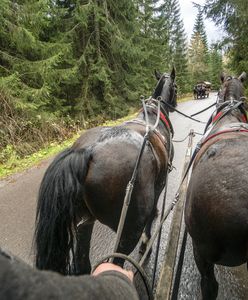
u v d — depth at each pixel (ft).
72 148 9.64
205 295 8.17
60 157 8.70
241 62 44.50
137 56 51.90
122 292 2.93
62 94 45.98
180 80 143.54
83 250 9.51
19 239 14.17
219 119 11.73
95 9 44.27
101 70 45.68
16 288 1.87
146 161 9.43
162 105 14.73
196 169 8.10
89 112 46.42
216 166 7.23
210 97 130.52
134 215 9.05
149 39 69.87
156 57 77.05
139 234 9.32
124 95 54.08
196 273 11.90
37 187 20.59
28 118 32.24
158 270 12.14
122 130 9.97
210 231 7.00
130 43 49.70
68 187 8.21
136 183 8.92
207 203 6.95
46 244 8.15
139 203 9.04
